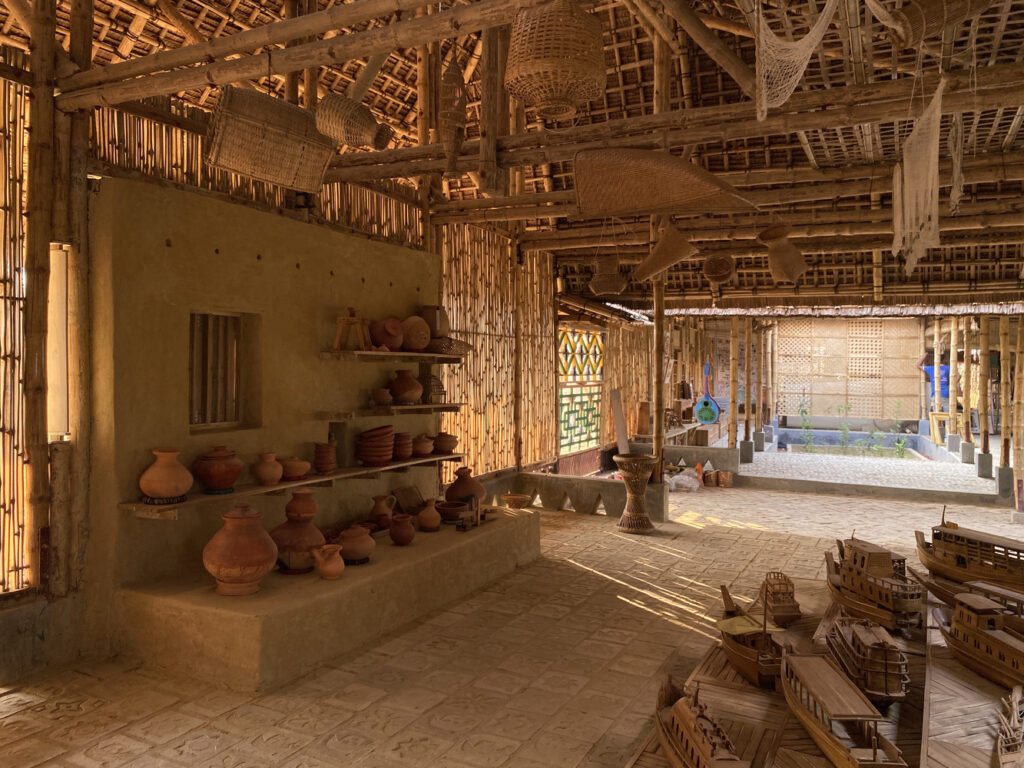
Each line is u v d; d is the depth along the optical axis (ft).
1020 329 31.58
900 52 14.73
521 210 24.06
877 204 25.44
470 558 18.74
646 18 21.31
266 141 14.29
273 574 15.26
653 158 13.19
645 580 20.08
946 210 23.16
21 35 20.01
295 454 17.70
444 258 26.09
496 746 10.88
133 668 13.60
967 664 11.49
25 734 11.18
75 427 14.07
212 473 14.74
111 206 13.75
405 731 11.32
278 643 12.94
